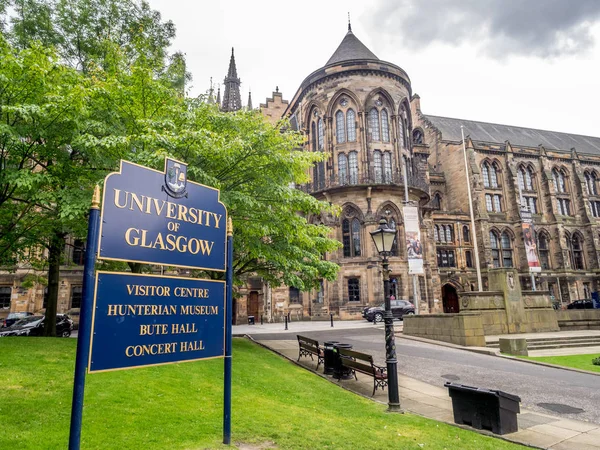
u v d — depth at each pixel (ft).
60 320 76.69
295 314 127.34
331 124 136.98
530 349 60.70
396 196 128.36
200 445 18.38
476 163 181.27
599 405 31.32
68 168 40.70
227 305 19.88
